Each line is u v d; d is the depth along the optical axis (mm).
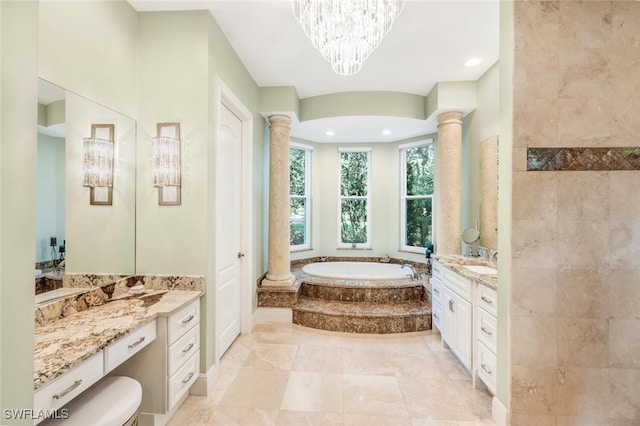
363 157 4824
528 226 1663
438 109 3195
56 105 1542
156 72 2055
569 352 1656
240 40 2418
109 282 1868
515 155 1665
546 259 1657
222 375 2260
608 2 1619
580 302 1647
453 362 2471
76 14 1613
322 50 2090
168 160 1999
